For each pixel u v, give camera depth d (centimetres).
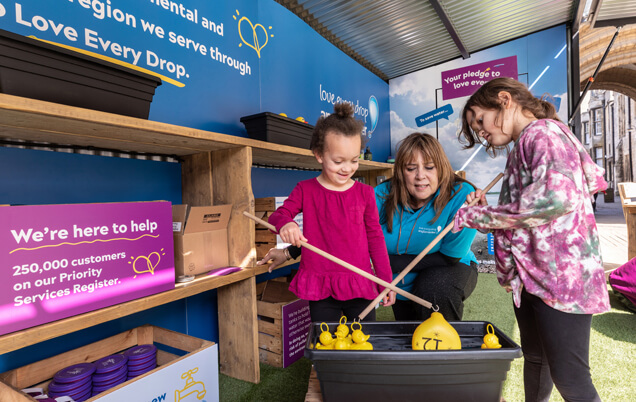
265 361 181
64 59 95
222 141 141
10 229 86
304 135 206
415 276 159
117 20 151
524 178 97
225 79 205
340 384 77
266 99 239
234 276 148
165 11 171
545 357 108
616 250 494
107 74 105
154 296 118
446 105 432
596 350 178
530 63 394
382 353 74
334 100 331
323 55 314
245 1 223
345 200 124
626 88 1157
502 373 75
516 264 98
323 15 312
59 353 134
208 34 195
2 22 118
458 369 74
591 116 2342
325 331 93
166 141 136
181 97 178
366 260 126
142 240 116
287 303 178
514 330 209
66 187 137
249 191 156
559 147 91
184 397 117
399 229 161
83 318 98
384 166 296
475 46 405
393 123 462
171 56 173
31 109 85
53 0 131
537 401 111
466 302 265
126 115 111
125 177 157
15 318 86
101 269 105
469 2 319
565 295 89
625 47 563
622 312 234
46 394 120
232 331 167
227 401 144
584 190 93
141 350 135
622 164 1978
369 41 365
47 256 93
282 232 104
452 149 431
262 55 237
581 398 91
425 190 151
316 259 124
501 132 108
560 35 381
